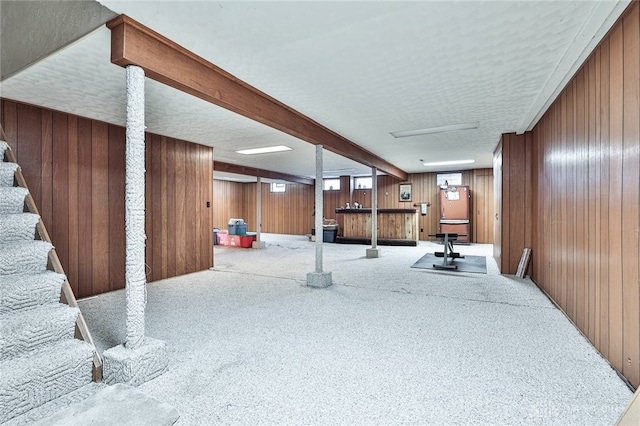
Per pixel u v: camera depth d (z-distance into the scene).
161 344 2.16
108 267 4.29
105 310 3.48
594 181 2.44
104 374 2.03
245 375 2.13
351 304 3.74
